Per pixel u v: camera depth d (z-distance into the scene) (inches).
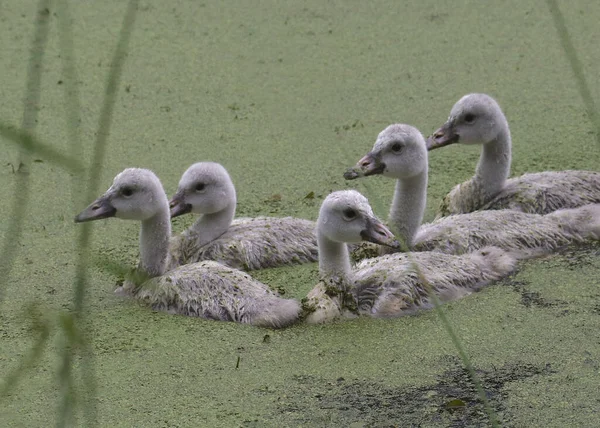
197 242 517.0
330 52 762.2
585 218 516.1
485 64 737.0
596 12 808.9
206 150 632.4
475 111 540.7
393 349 431.5
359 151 624.1
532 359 419.8
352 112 676.7
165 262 495.8
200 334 446.3
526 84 705.6
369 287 465.4
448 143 549.6
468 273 476.1
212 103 694.5
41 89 711.1
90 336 446.9
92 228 546.3
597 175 552.1
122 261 511.8
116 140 646.5
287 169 607.5
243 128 660.1
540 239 505.4
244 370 418.6
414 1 848.3
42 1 844.0
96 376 415.8
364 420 383.2
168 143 642.2
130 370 420.2
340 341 438.6
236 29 803.4
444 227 509.7
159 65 747.4
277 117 673.0
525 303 462.3
